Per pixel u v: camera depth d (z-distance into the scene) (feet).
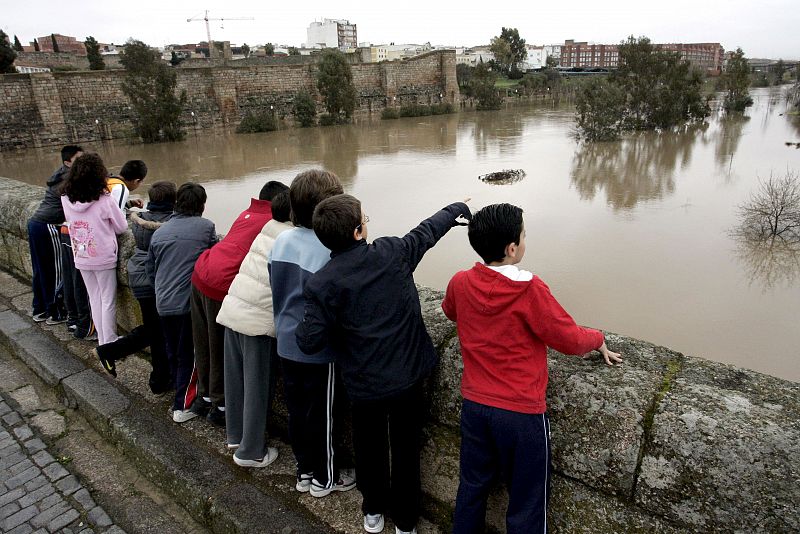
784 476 4.85
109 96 115.24
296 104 140.87
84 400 11.51
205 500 8.56
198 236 10.37
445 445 7.42
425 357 6.91
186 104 129.90
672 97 110.73
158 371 11.45
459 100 192.03
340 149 102.53
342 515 8.06
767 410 5.45
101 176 11.98
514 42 314.55
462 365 7.06
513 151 92.07
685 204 53.16
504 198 57.77
